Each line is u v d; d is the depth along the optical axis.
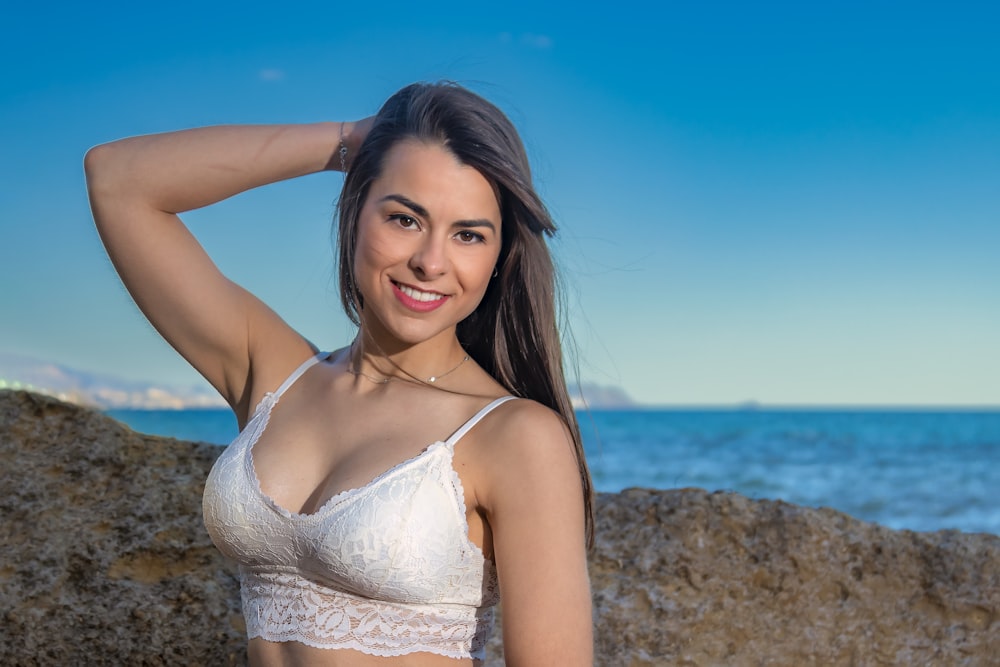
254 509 2.05
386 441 2.07
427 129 2.05
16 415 3.31
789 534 3.25
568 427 2.13
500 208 2.13
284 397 2.28
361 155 2.14
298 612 2.02
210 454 3.36
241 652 2.88
